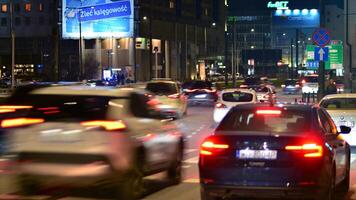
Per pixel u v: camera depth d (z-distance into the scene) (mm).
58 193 29141
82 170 25844
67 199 27688
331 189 24938
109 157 25781
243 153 23422
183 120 84875
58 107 26812
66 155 26031
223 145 23750
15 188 28719
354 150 48938
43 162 26234
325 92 97188
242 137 23625
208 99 122562
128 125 26781
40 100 27219
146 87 83250
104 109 26547
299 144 23125
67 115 26500
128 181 27109
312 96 138375
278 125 25125
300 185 22781
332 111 47688
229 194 23578
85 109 26594
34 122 26547
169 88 84500
